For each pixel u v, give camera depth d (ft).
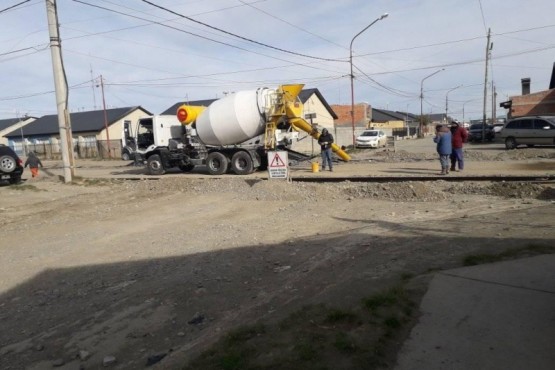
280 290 18.90
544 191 36.76
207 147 69.56
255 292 19.22
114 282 22.68
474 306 14.82
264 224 34.45
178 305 18.71
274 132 64.18
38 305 20.36
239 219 37.37
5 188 60.39
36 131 195.83
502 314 14.14
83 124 183.73
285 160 49.98
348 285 17.89
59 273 24.98
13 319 18.94
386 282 17.80
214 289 20.16
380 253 22.66
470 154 72.54
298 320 14.74
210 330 15.85
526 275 17.24
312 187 46.09
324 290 17.80
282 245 26.99
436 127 50.06
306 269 21.47
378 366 11.60
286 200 44.78
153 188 56.65
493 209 33.01
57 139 190.80
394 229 28.32
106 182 64.08
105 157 156.46
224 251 26.63
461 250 21.52
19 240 33.99
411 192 40.83
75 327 17.62
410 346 12.53
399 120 297.94
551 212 29.48
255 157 65.16
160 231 34.47
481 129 126.11
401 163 70.18
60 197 54.80
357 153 97.50
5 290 22.79
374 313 14.56
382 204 39.29
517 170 52.13
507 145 84.07
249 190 48.67
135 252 28.27
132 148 84.84
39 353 15.71
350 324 14.05
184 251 27.50
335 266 21.33
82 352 15.19
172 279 22.16
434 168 59.72
